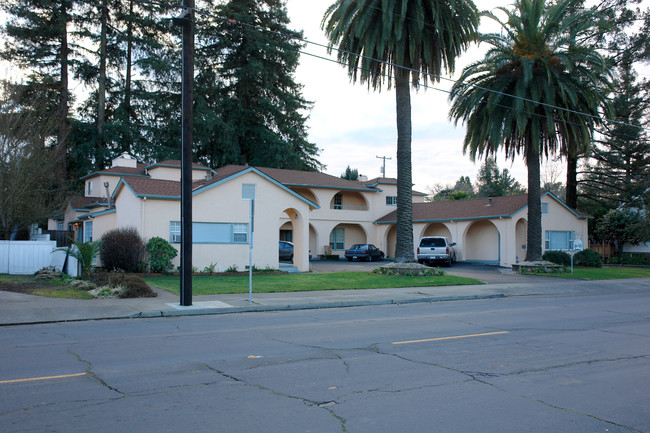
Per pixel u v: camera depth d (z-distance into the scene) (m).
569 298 19.56
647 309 15.89
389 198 45.97
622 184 41.72
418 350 9.15
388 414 5.69
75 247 19.86
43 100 37.69
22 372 7.32
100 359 8.20
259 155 50.53
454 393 6.54
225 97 49.66
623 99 37.81
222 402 6.04
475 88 26.11
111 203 29.39
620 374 7.64
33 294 15.83
